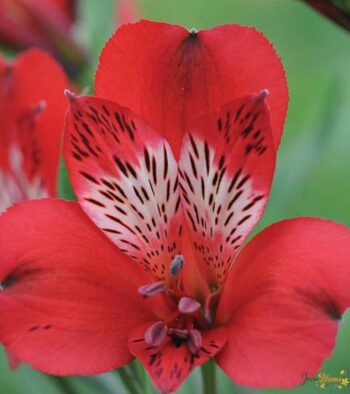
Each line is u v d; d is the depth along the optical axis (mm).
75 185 231
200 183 234
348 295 210
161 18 479
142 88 234
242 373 213
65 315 225
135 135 232
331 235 217
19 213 228
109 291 231
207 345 222
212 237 237
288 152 301
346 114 356
